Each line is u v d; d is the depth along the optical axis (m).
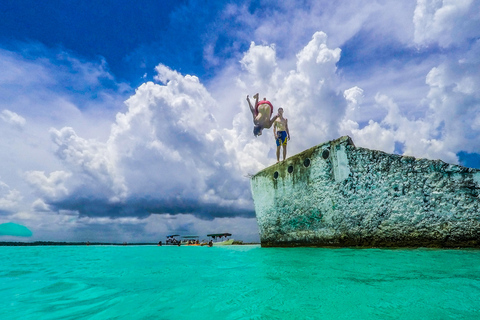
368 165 5.79
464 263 3.16
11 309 1.94
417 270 2.79
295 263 3.73
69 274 3.56
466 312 1.59
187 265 4.24
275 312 1.67
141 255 6.97
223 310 1.75
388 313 1.59
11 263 5.23
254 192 8.48
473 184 4.64
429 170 5.07
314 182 6.75
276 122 8.59
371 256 4.03
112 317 1.71
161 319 1.62
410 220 5.16
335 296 1.97
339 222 6.14
